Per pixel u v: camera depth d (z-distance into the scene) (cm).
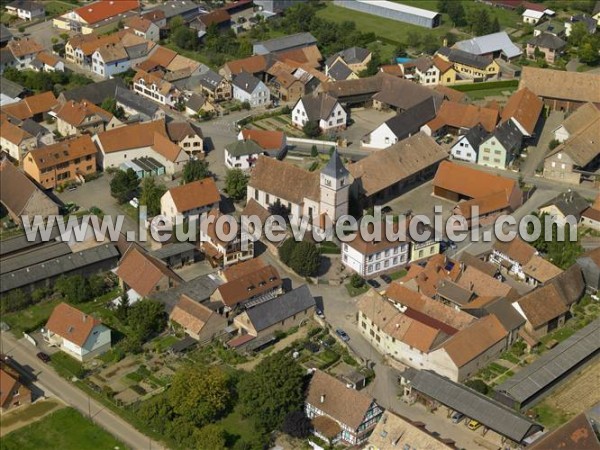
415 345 19000
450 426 17550
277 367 17525
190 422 17438
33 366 19438
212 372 17875
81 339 19400
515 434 16688
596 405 17712
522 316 19950
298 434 17100
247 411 17562
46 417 17975
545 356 18950
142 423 17775
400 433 16238
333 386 17625
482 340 18988
